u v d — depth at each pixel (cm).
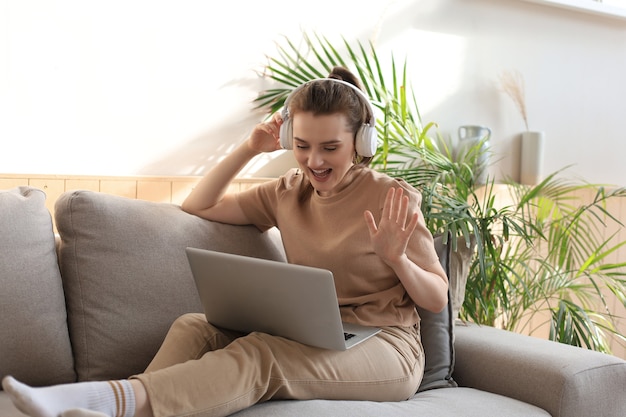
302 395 148
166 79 252
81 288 169
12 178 221
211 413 130
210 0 259
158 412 125
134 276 172
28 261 161
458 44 324
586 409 173
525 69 345
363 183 178
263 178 273
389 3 303
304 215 184
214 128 263
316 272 135
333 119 164
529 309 341
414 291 163
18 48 225
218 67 262
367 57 298
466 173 290
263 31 272
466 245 222
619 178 382
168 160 254
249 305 151
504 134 341
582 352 186
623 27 376
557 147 359
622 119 381
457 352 199
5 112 224
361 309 170
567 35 357
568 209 351
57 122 233
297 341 152
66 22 232
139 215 178
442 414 155
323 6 286
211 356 137
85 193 173
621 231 367
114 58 242
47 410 114
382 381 158
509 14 337
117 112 243
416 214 154
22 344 156
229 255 147
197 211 193
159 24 249
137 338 170
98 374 166
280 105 274
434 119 320
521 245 330
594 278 355
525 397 178
